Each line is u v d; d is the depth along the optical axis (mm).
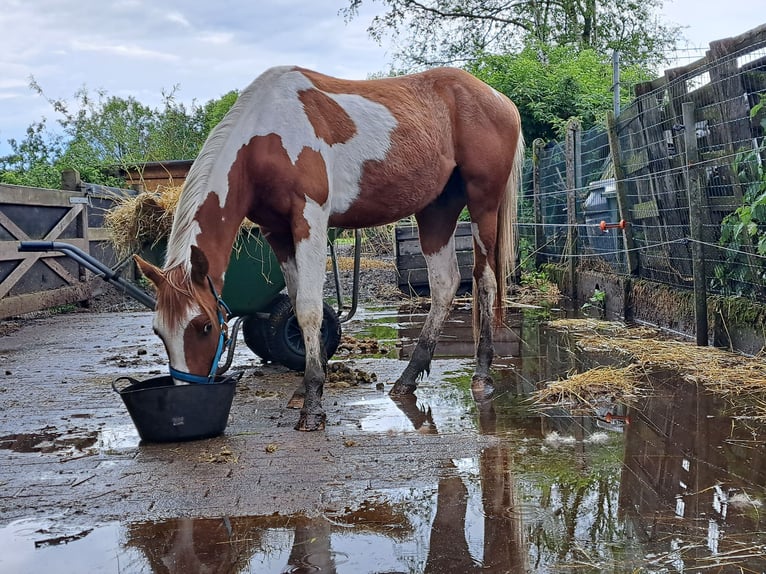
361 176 4102
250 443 3426
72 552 2293
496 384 4531
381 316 7918
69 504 2707
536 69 12719
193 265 3377
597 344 5633
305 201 3783
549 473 2885
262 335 5293
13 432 3756
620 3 19797
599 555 2162
